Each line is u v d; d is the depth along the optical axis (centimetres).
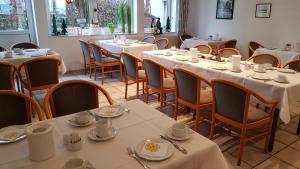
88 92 189
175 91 300
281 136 272
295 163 223
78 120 139
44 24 509
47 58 302
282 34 552
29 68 295
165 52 403
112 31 602
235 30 644
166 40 564
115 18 626
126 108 164
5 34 501
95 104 192
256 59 358
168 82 317
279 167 217
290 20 534
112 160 106
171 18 744
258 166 217
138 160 106
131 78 364
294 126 297
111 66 507
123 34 618
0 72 269
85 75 529
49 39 521
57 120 146
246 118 201
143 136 128
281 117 217
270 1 561
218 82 209
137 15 632
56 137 125
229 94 204
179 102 273
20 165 102
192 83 245
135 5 630
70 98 183
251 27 607
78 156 108
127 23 633
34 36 534
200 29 736
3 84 275
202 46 444
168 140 123
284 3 538
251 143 254
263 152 238
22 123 164
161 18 723
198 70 301
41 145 103
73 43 553
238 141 256
